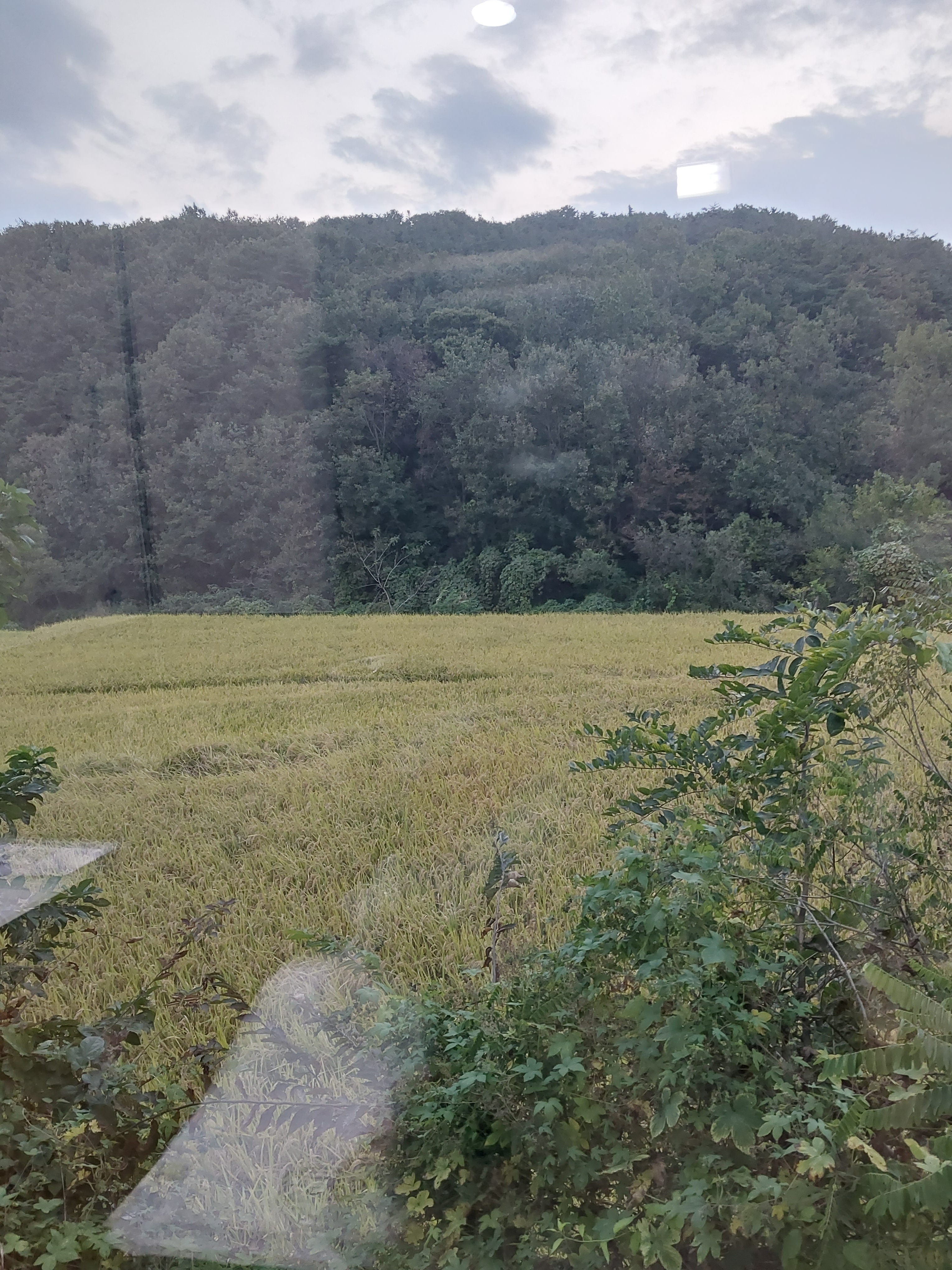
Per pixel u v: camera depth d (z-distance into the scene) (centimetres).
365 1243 162
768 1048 157
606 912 169
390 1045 181
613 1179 157
